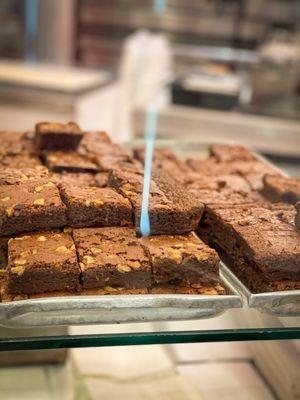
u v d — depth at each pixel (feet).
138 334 1.24
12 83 4.02
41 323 1.22
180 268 1.33
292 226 1.49
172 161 2.11
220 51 4.78
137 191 1.53
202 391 1.70
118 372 1.77
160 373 1.78
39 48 5.17
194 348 1.90
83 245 1.36
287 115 3.64
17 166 1.77
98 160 1.88
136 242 1.39
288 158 3.52
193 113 3.60
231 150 2.33
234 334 1.27
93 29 5.12
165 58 4.20
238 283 1.37
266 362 1.76
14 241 1.35
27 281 1.26
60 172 1.76
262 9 4.66
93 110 4.25
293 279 1.37
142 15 4.94
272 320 1.32
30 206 1.38
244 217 1.51
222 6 4.71
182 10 4.81
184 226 1.45
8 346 1.20
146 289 1.32
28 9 5.01
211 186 1.83
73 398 1.72
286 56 4.09
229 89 3.76
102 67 5.22
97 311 1.24
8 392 1.74
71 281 1.28
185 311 1.28
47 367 1.88
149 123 3.63
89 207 1.42
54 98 3.96
